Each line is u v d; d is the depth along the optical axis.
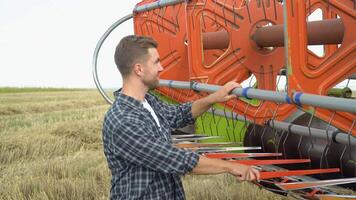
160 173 3.06
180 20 6.32
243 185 6.21
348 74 3.68
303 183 3.28
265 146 4.90
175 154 2.94
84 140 10.95
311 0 5.02
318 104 3.18
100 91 6.59
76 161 8.34
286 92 3.48
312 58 5.02
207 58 6.64
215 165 2.98
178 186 3.15
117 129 2.98
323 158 4.21
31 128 12.43
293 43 3.42
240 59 5.15
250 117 4.80
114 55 3.13
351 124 3.71
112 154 3.07
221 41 5.94
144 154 2.95
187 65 6.38
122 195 3.06
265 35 5.00
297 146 4.53
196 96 5.93
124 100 3.06
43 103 20.95
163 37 6.43
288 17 3.40
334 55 3.66
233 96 3.56
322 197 3.32
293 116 4.75
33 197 6.42
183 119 3.52
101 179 7.21
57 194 6.51
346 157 4.02
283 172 3.24
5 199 6.66
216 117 5.53
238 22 5.14
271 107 4.75
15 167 8.40
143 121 3.02
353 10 3.69
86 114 16.55
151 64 3.09
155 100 3.31
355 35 3.71
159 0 6.16
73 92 28.16
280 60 5.29
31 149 9.66
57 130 11.59
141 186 3.02
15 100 22.52
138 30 6.64
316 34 4.56
